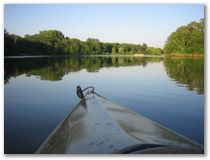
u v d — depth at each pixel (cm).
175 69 2022
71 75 1652
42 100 887
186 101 859
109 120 457
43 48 6481
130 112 558
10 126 615
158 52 7750
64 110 757
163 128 448
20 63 2792
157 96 949
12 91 1059
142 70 1992
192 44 5591
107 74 1716
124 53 8300
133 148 320
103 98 692
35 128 602
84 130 433
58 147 389
